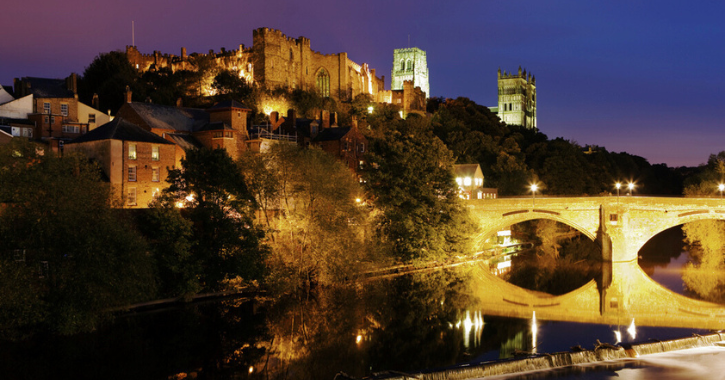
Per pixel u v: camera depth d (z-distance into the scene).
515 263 90.94
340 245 60.81
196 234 57.50
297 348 46.09
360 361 42.78
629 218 87.00
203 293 56.78
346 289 66.06
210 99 124.19
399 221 76.56
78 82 121.06
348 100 167.25
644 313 58.59
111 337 46.97
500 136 176.38
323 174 61.97
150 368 41.06
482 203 92.06
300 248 62.28
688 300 65.44
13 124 85.06
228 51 156.25
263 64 146.75
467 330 51.53
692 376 38.41
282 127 99.06
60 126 89.56
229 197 60.97
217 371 40.78
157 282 52.34
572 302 64.25
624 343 44.25
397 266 77.06
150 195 72.75
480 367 38.88
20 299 41.03
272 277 58.50
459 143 140.62
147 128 80.88
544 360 40.53
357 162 100.00
